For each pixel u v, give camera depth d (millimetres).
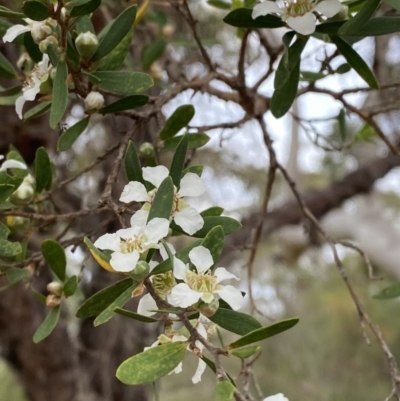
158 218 273
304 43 315
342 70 384
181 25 645
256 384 356
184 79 414
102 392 608
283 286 1275
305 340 1242
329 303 1180
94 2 292
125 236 273
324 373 1204
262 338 261
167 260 269
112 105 323
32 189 337
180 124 346
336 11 303
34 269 364
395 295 351
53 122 291
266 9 307
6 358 633
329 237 397
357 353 1207
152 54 458
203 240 274
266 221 779
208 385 1023
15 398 813
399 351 1191
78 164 668
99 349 616
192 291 265
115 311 261
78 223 537
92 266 572
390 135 751
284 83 313
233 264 868
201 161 904
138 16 398
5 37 310
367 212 975
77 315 278
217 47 664
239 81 403
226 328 271
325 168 1125
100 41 330
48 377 616
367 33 302
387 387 1177
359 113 412
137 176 302
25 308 601
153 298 271
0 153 565
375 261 917
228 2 427
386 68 623
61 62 297
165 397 1038
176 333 275
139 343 605
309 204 803
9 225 346
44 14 291
